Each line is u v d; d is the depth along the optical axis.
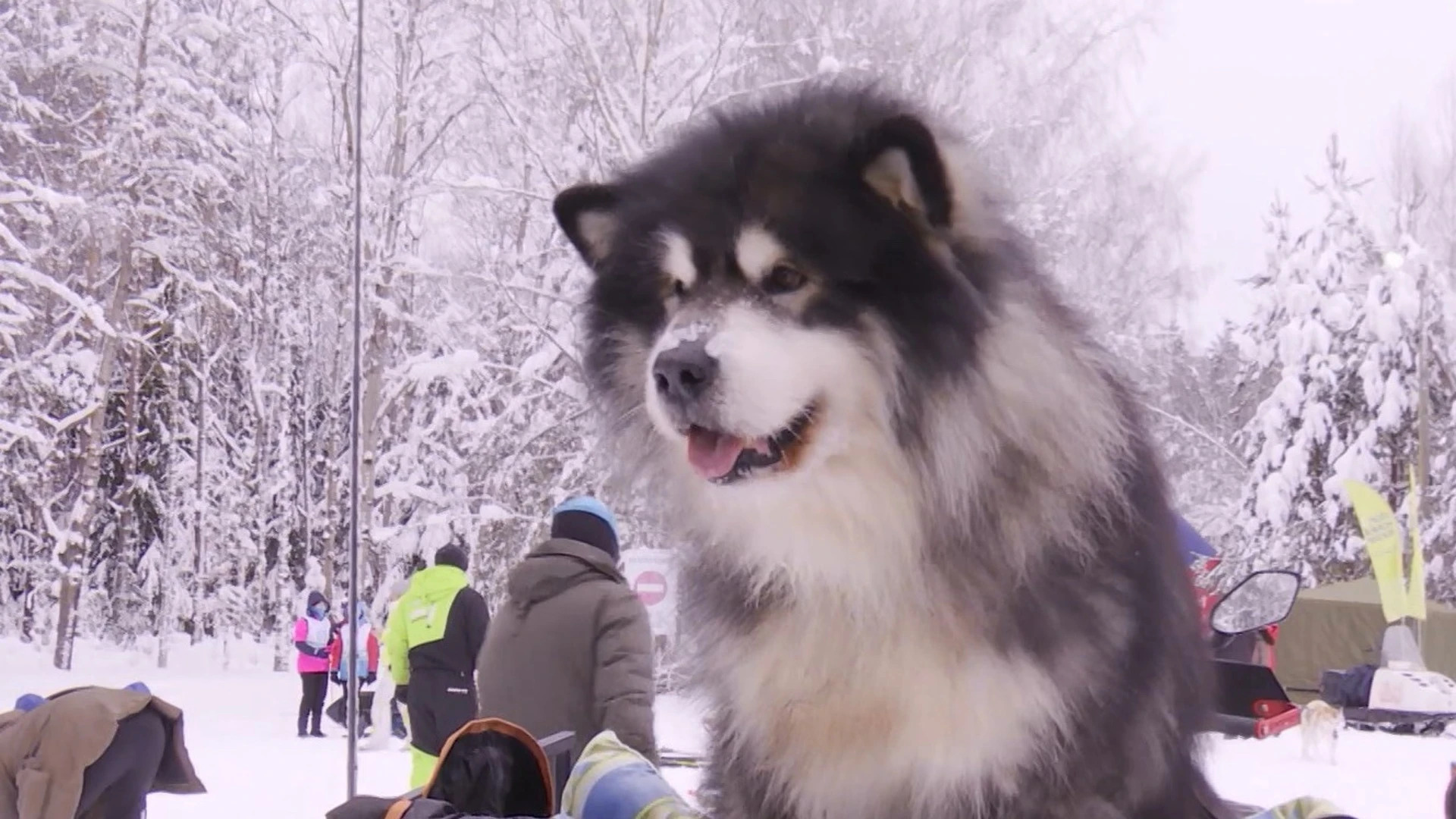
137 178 15.72
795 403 2.15
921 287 2.15
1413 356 19.27
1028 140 11.87
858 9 11.47
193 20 15.89
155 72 15.68
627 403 2.57
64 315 16.53
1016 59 12.25
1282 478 18.62
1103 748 1.93
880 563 2.04
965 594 1.97
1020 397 2.09
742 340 2.18
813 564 2.09
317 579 19.30
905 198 2.20
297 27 13.55
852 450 2.13
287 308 18.22
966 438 2.06
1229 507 19.00
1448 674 15.47
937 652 1.97
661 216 2.45
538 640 4.34
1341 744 8.83
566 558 4.42
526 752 2.30
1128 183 12.11
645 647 4.35
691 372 2.16
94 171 16.20
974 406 2.07
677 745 5.23
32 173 16.30
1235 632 3.41
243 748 9.25
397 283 14.13
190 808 6.61
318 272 16.73
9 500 17.22
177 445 20.06
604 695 4.27
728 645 2.20
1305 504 18.58
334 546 17.94
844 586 2.06
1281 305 20.02
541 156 12.11
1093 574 2.00
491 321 13.90
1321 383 19.03
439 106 13.47
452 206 13.41
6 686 12.84
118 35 16.02
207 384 19.34
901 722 2.01
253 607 21.91
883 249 2.20
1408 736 9.44
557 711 4.28
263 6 15.37
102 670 16.66
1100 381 2.22
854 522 2.08
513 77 12.16
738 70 11.46
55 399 17.05
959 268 2.17
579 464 12.26
